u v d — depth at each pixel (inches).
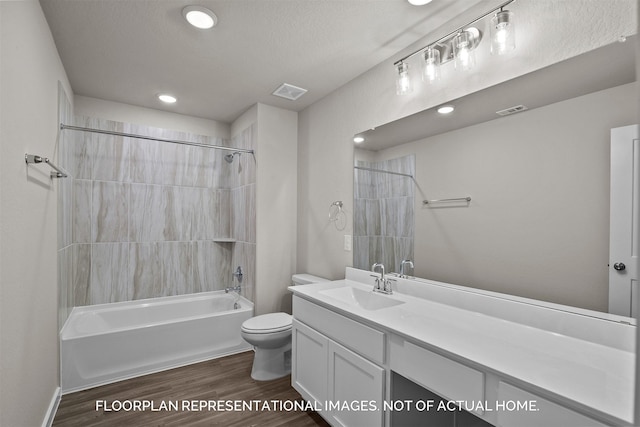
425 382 47.0
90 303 114.5
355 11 66.4
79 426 71.6
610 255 44.1
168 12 67.2
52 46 75.3
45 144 69.1
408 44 78.6
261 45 79.9
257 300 117.8
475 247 62.1
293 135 126.9
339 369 65.4
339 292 81.5
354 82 97.1
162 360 100.3
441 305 65.8
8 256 46.8
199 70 93.2
